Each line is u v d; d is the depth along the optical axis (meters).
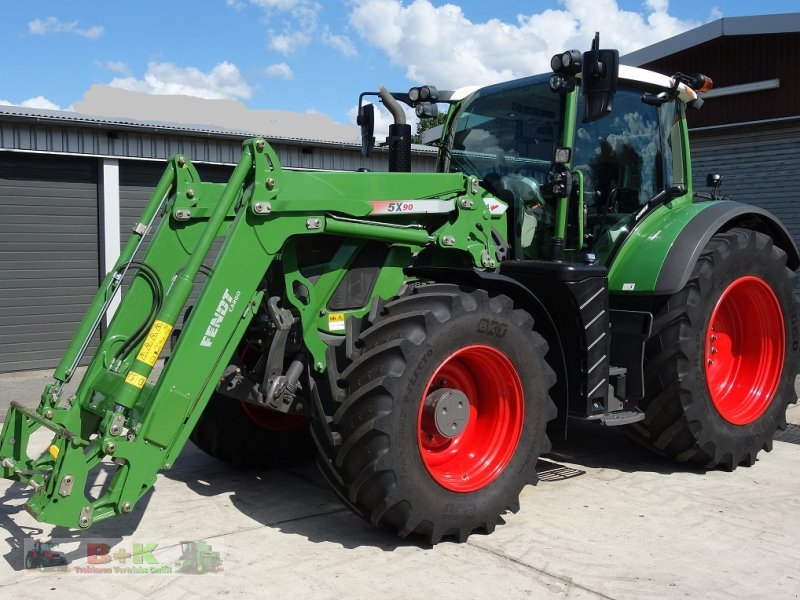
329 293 3.71
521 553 3.38
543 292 4.05
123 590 3.01
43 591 3.00
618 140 4.63
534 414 3.73
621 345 4.41
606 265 4.57
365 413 3.23
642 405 4.52
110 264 9.00
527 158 4.45
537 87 4.44
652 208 4.79
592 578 3.13
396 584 3.06
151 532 3.62
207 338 3.22
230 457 4.53
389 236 3.72
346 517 3.84
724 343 5.03
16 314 8.65
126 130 8.80
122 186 9.09
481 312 3.51
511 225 4.38
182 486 4.34
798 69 9.87
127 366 3.50
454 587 3.04
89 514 2.94
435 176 3.91
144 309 3.62
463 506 3.45
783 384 4.93
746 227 5.19
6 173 8.45
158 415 3.09
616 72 3.62
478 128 4.70
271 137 9.72
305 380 3.74
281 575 3.14
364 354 3.30
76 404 3.39
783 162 10.11
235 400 4.46
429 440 3.62
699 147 10.98
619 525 3.72
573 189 4.34
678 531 3.65
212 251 4.11
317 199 3.47
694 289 4.40
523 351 3.68
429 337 3.33
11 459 3.20
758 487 4.34
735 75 10.43
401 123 4.43
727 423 4.61
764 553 3.40
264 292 3.60
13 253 8.57
